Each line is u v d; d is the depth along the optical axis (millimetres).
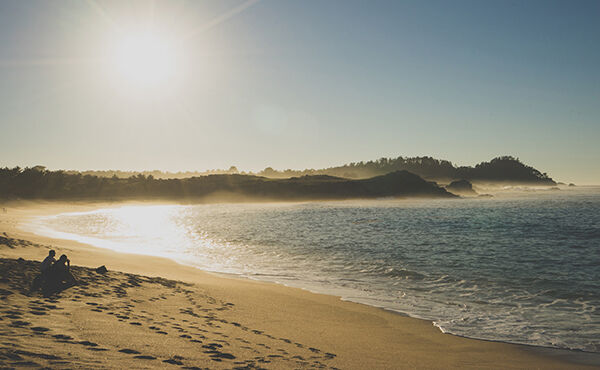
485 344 10195
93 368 4969
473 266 23797
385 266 23641
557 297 16016
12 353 5039
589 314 13414
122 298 11172
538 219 66250
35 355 5137
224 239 39438
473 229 50469
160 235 43188
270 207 124438
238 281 18125
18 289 10281
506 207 112000
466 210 98625
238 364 6320
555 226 53625
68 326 7324
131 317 8969
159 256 26453
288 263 24766
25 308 8367
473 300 15414
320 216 78688
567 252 30234
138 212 98938
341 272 21656
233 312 11594
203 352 6781
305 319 11703
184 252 29516
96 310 9195
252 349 7598
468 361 8781
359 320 12117
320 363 7273
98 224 58469
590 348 9953
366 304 14406
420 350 9414
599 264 24672
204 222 64312
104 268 15094
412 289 17422
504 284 18594
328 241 37719
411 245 34625
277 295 15156
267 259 26406
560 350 9789
